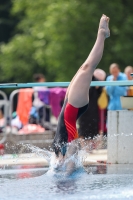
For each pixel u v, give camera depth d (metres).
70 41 47.44
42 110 24.00
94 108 21.38
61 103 23.94
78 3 47.12
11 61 60.19
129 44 45.66
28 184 10.12
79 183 10.02
